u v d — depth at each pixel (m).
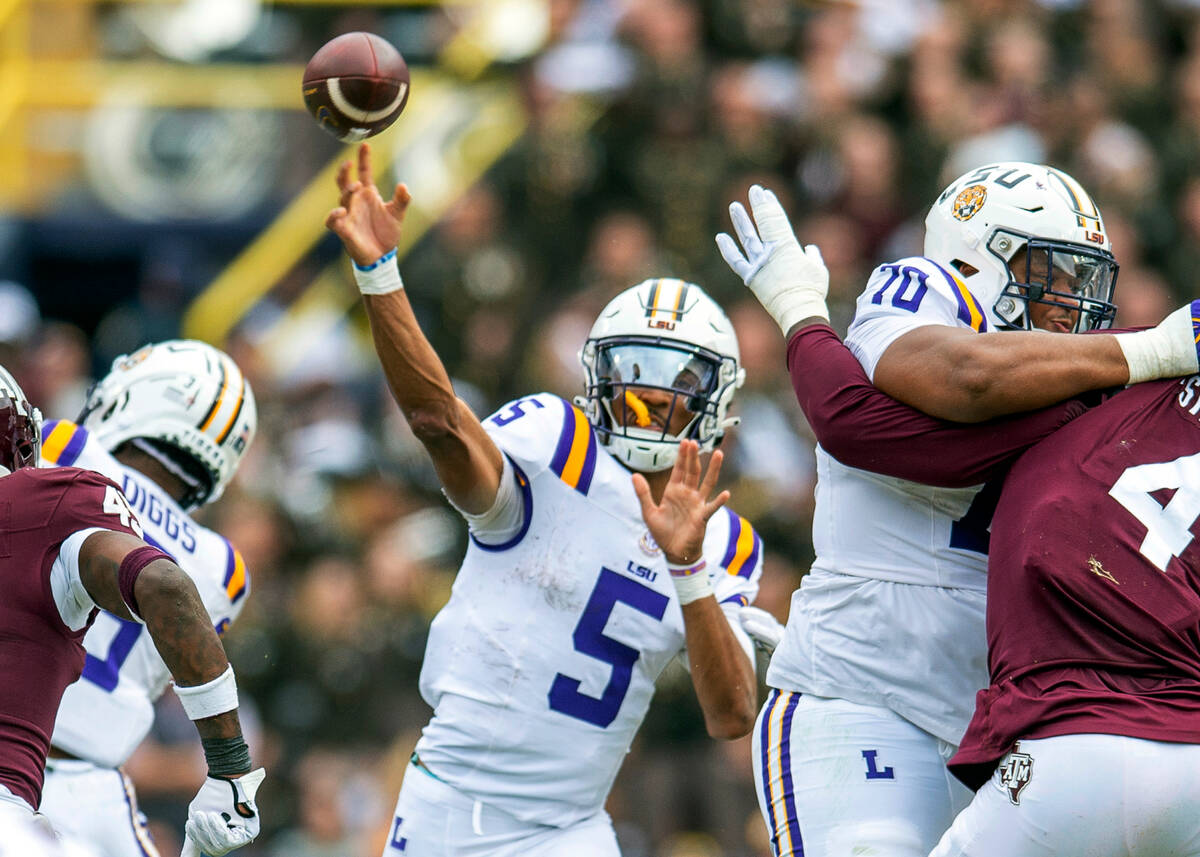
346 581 30.59
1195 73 39.94
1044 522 12.77
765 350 33.38
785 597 30.56
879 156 37.09
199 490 18.94
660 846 28.27
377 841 28.89
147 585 12.36
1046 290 14.26
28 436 13.50
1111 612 12.51
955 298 14.08
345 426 34.69
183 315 40.03
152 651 17.75
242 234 41.19
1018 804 12.50
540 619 15.78
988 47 39.34
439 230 38.06
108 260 41.78
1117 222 36.72
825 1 39.81
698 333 16.12
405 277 37.12
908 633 14.11
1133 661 12.45
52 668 12.55
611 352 16.11
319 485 32.75
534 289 36.44
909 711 14.07
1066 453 13.05
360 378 37.47
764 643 16.38
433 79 42.53
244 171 41.34
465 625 15.97
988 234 14.37
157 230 41.28
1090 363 13.10
